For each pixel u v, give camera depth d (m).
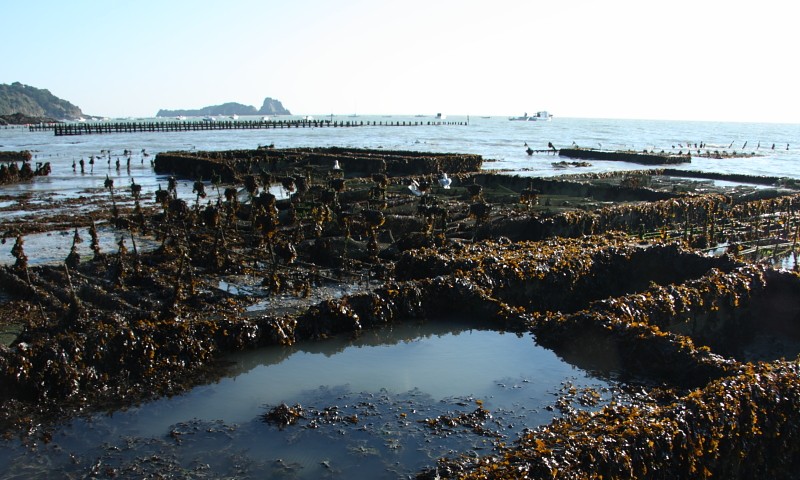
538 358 13.25
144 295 17.09
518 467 7.94
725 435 9.41
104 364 11.88
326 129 171.38
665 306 14.60
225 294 17.33
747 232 26.00
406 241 22.09
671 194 32.06
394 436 9.98
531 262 17.52
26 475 8.99
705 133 179.25
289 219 25.97
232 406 11.08
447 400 11.28
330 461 9.32
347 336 14.37
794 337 15.93
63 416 10.67
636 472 8.38
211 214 20.53
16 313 15.88
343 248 21.19
